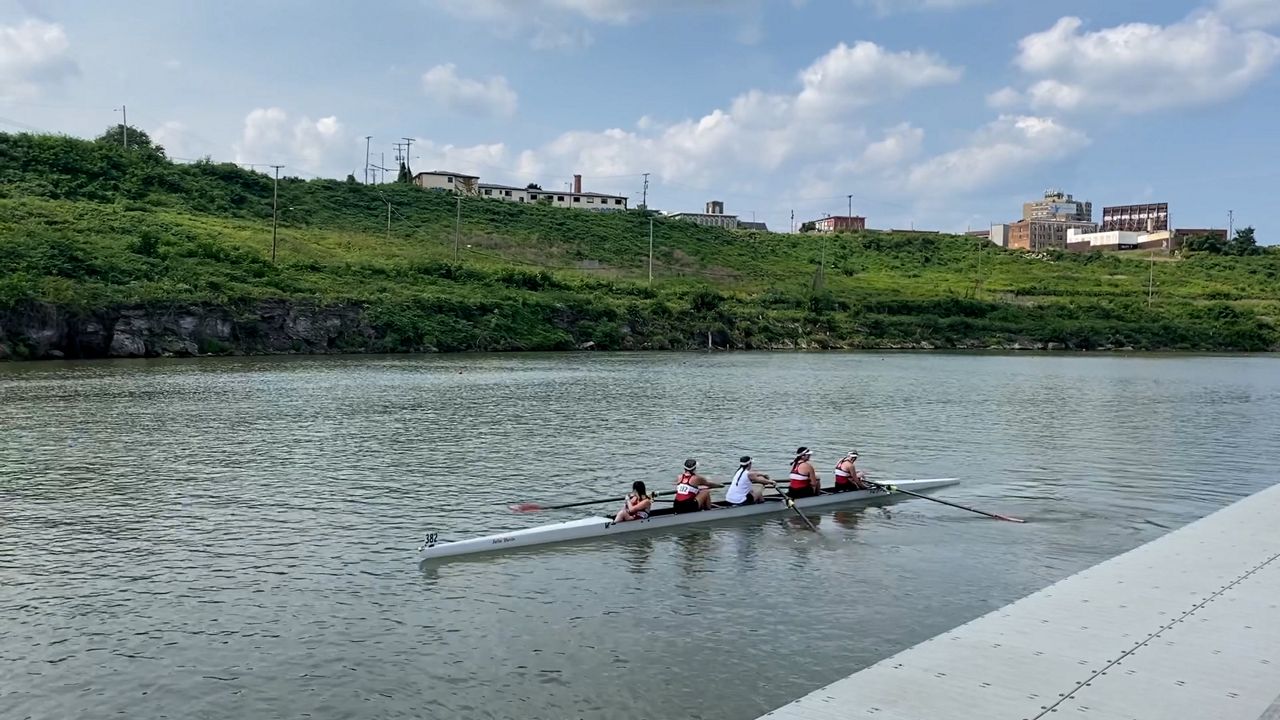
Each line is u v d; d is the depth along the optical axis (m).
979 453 33.94
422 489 26.64
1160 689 11.12
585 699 12.71
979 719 10.36
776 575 18.59
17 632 15.20
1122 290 166.62
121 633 15.18
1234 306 155.12
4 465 29.58
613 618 15.97
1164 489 27.31
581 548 20.53
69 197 115.94
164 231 106.62
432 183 190.75
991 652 12.50
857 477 25.62
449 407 46.75
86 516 22.98
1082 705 10.68
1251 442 36.81
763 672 13.62
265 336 88.62
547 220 168.75
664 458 32.28
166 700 12.74
